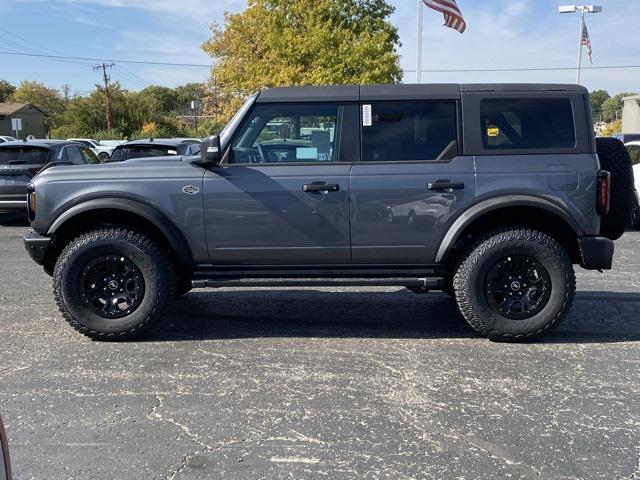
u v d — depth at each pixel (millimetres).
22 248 10203
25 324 5918
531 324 5234
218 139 5047
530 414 3943
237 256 5312
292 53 35219
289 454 3455
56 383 4457
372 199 5172
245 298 6887
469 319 5289
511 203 5109
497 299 5293
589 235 5246
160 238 5469
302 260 5328
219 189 5195
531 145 5223
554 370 4695
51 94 89938
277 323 5938
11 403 4117
